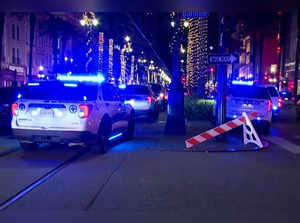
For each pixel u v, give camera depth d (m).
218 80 12.00
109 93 11.05
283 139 13.04
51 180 7.17
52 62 63.00
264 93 14.87
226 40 12.01
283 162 8.96
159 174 7.68
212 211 5.50
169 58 38.00
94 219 5.15
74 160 9.08
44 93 9.81
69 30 59.84
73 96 9.80
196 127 16.12
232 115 14.69
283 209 5.61
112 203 5.82
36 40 57.25
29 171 7.89
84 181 7.10
